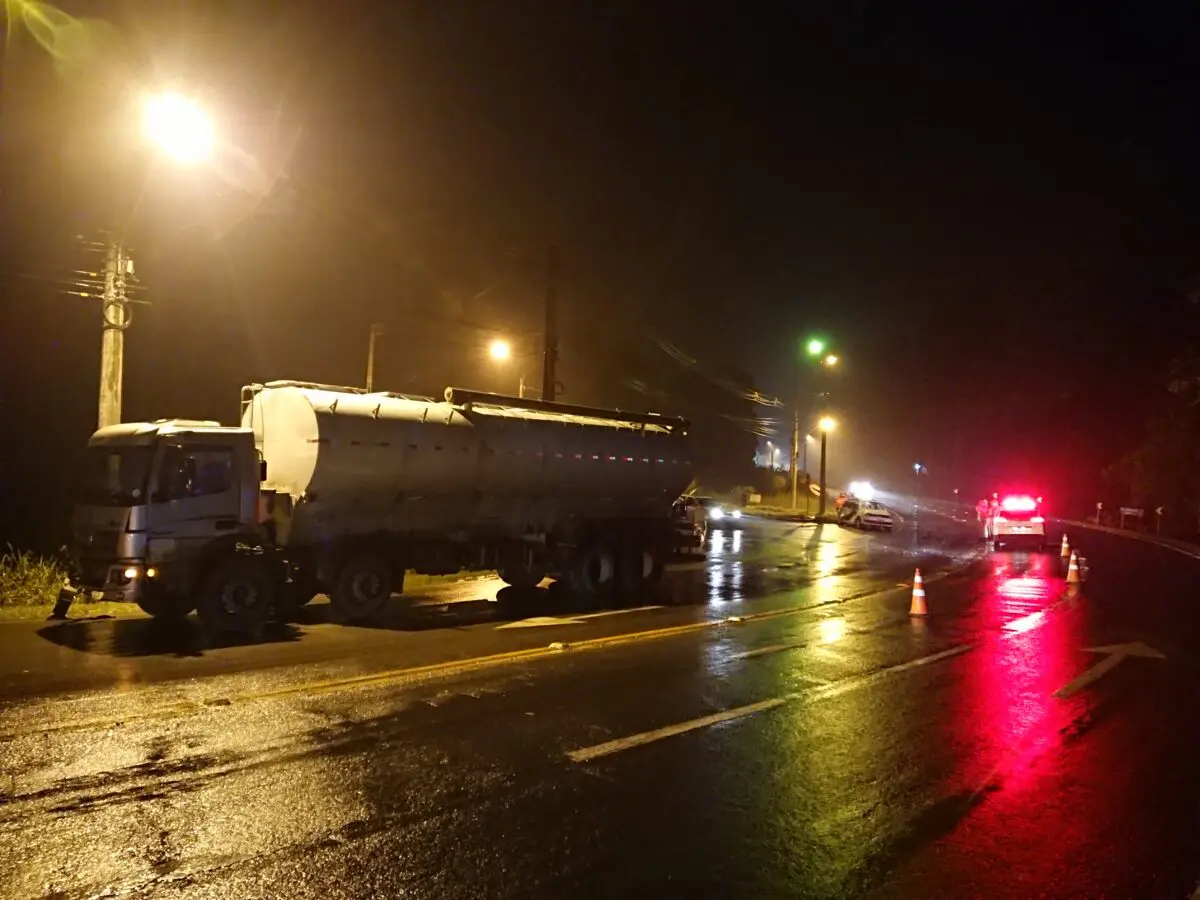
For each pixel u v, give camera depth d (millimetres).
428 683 9359
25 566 14773
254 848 5195
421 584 18969
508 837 5469
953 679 10328
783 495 67438
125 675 9445
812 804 6172
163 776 6328
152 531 11789
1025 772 6965
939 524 49031
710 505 53375
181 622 12984
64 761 6605
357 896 4660
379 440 13836
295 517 13250
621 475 17703
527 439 16000
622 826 5691
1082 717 8703
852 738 7793
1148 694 9734
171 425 12344
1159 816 6051
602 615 14742
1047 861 5312
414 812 5809
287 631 12531
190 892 4648
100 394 15320
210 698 8500
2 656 10375
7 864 4926
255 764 6633
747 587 19484
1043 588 19953
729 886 4898
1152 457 47719
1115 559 28172
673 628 13438
